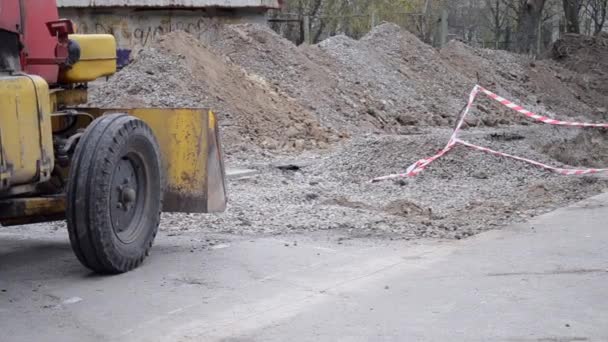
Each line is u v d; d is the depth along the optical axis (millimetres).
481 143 18719
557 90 34875
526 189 15195
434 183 15922
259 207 13367
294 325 7793
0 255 10602
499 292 8727
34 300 8625
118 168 9438
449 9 60906
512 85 33188
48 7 9805
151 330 7707
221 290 8906
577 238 11102
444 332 7543
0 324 7898
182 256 10336
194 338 7492
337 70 26531
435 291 8805
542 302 8375
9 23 9047
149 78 20125
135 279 9336
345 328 7688
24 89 8719
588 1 53594
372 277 9375
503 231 11641
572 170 17141
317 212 13000
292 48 25578
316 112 23078
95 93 19359
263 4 33844
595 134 27375
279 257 10273
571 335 7438
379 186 15680
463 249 10641
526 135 23766
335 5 45938
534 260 10000
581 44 40906
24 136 8695
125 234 9578
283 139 20578
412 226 12086
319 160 18156
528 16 41844
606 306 8234
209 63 21859
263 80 23141
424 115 26609
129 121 9469
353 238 11352
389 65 28812
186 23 32219
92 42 10445
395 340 7359
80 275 9562
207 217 12586
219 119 20047
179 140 10484
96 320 7996
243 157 18562
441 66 30656
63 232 12070
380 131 23703
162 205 10320
